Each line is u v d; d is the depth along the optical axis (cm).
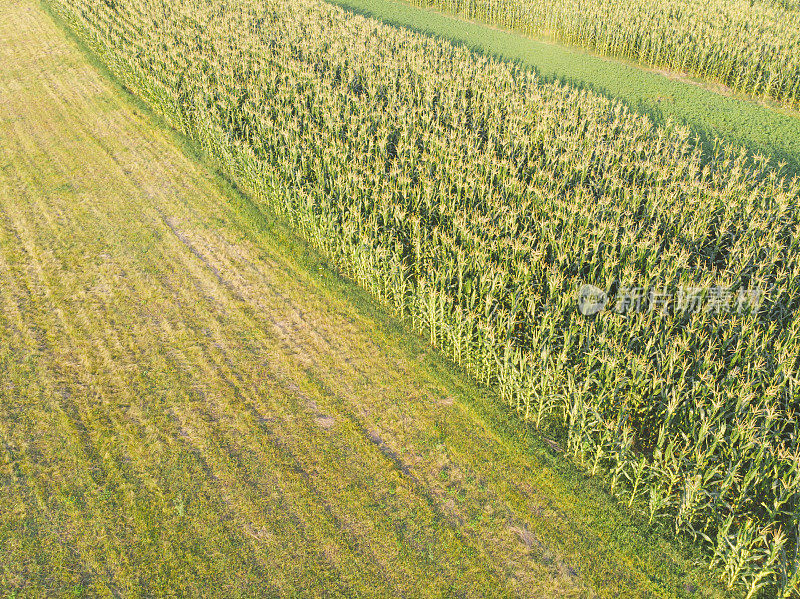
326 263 1521
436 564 875
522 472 995
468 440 1055
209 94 1998
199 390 1170
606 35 2655
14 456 1035
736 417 907
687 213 1387
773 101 2250
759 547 863
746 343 1049
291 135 1820
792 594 797
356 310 1364
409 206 1534
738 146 1877
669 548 866
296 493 977
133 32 2644
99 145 2119
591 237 1342
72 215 1723
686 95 2262
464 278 1283
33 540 909
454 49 2628
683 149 1627
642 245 1227
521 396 1095
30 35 3148
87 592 847
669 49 2533
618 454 899
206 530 923
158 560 885
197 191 1839
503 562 874
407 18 3306
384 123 1878
